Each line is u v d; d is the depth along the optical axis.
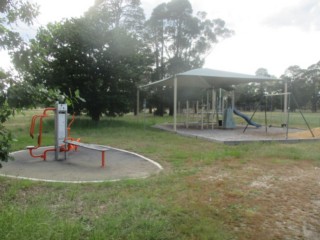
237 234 2.96
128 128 15.24
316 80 64.44
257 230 3.07
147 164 6.44
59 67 15.52
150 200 3.77
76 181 4.86
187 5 34.28
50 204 3.70
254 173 5.48
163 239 2.78
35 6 2.91
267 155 7.23
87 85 16.02
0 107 2.81
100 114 18.52
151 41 34.75
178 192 4.23
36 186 4.51
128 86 17.92
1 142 3.14
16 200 3.84
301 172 5.61
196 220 3.21
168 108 36.22
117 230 2.85
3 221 2.66
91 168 6.02
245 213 3.50
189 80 15.93
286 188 4.54
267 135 11.77
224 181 4.88
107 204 3.70
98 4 23.53
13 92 2.77
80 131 13.54
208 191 4.31
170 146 8.98
